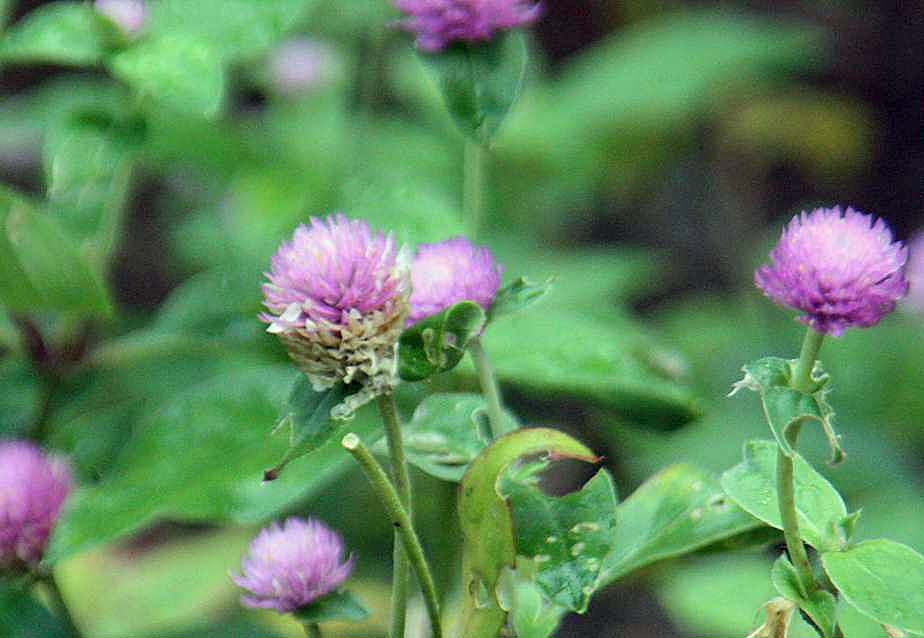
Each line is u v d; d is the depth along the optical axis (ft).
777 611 2.32
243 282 2.68
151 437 2.59
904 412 4.80
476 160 2.75
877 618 2.24
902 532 3.99
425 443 2.40
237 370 2.90
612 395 2.72
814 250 2.23
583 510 2.32
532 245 4.95
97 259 2.75
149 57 2.66
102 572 3.47
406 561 2.31
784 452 2.23
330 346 2.26
